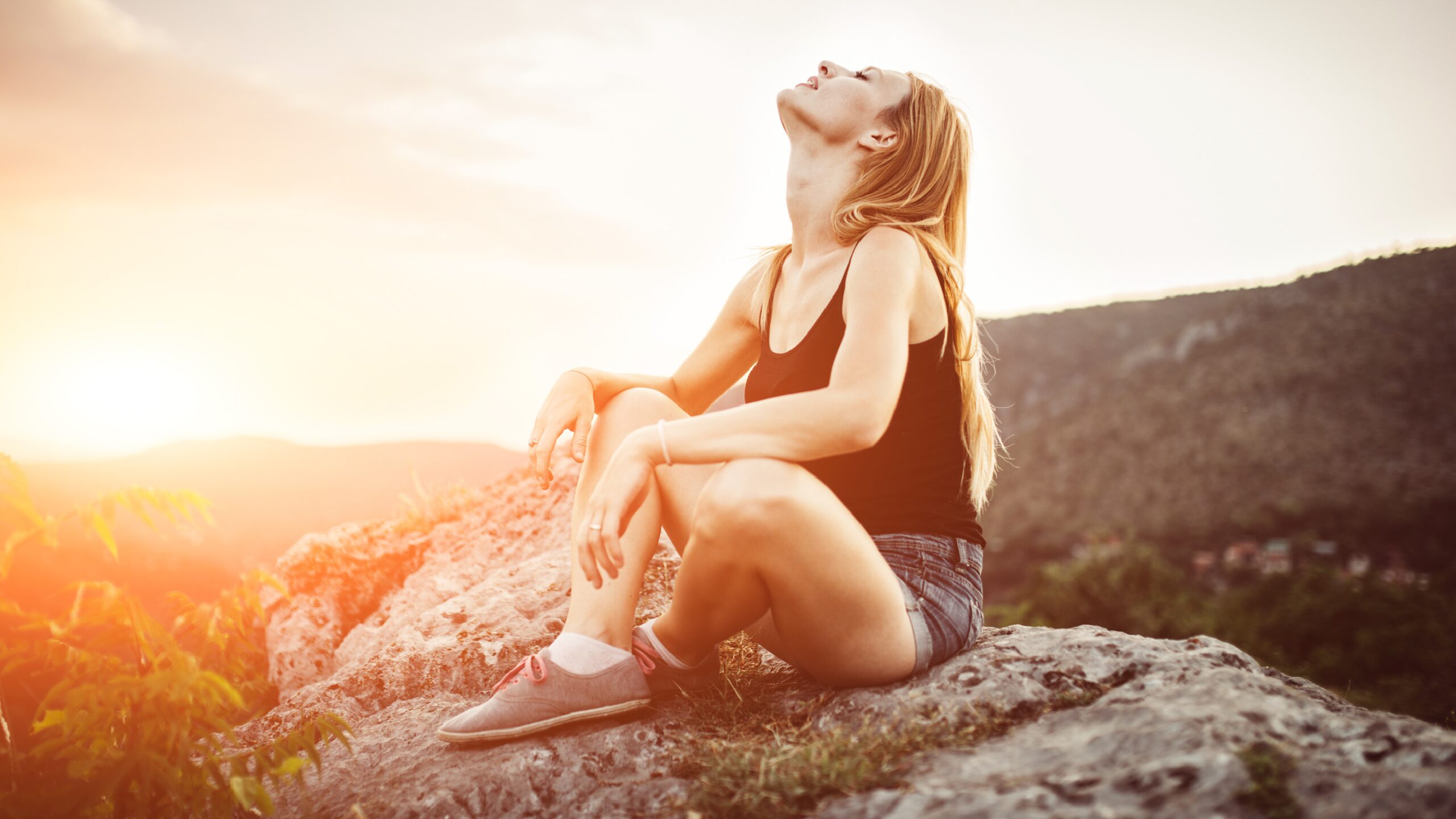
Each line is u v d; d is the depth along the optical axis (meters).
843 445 1.66
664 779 1.68
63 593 1.67
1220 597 47.16
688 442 1.71
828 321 1.90
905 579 1.87
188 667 1.65
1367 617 36.50
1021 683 1.76
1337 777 1.24
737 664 2.28
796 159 2.09
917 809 1.33
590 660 1.86
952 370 1.99
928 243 1.94
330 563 3.83
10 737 1.81
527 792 1.72
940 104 2.05
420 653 2.64
